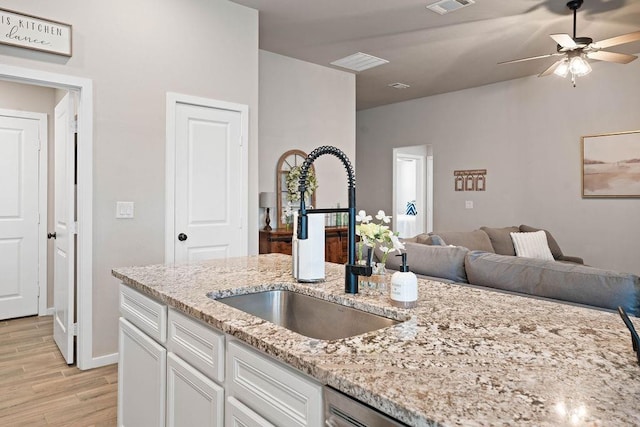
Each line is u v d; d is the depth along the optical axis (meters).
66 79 2.71
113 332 2.97
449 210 6.62
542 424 0.64
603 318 1.23
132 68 2.99
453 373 0.83
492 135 6.11
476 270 2.54
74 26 2.74
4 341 3.47
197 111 3.33
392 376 0.82
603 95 5.11
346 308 1.47
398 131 7.26
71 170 2.90
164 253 3.16
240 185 3.58
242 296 1.65
